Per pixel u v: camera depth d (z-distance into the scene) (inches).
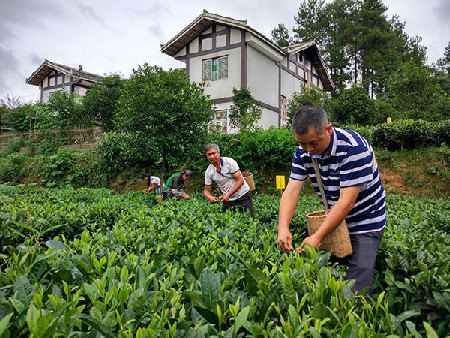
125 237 97.9
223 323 51.8
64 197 307.3
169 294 54.5
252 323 49.3
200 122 382.3
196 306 48.4
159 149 371.9
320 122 94.2
